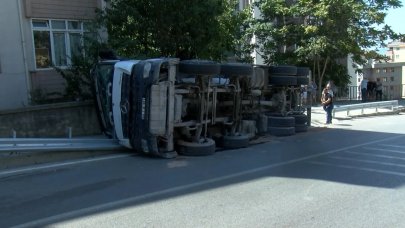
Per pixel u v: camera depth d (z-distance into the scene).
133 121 10.70
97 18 16.31
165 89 10.42
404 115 23.33
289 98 15.08
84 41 15.71
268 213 6.13
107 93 12.02
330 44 24.56
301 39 25.44
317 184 7.81
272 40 26.34
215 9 16.45
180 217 5.96
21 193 7.33
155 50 16.53
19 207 6.52
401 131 15.86
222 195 7.08
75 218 5.96
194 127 11.16
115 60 12.25
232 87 12.26
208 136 12.13
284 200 6.77
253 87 13.42
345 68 29.22
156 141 10.41
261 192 7.26
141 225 5.64
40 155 9.90
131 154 11.04
